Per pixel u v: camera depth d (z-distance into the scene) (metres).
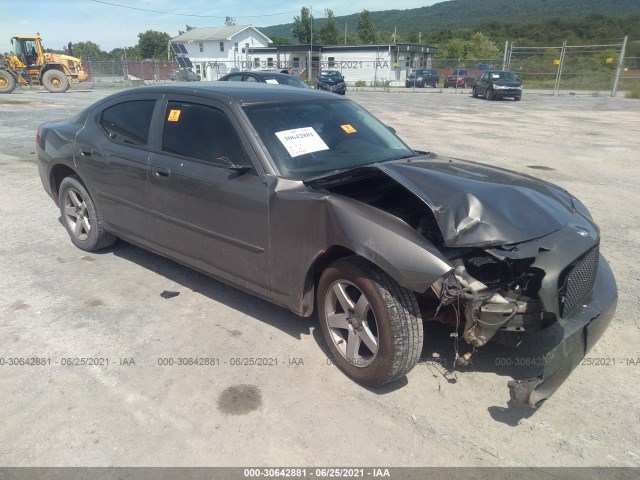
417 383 3.19
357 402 3.01
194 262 3.99
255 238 3.45
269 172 3.41
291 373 3.26
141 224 4.32
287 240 3.27
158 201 4.07
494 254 2.78
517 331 2.94
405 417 2.90
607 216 6.56
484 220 2.91
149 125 4.21
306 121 3.89
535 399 2.62
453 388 3.15
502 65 37.81
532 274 2.85
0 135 12.02
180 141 3.96
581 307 3.04
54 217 6.20
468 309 2.83
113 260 4.95
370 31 80.75
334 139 3.88
